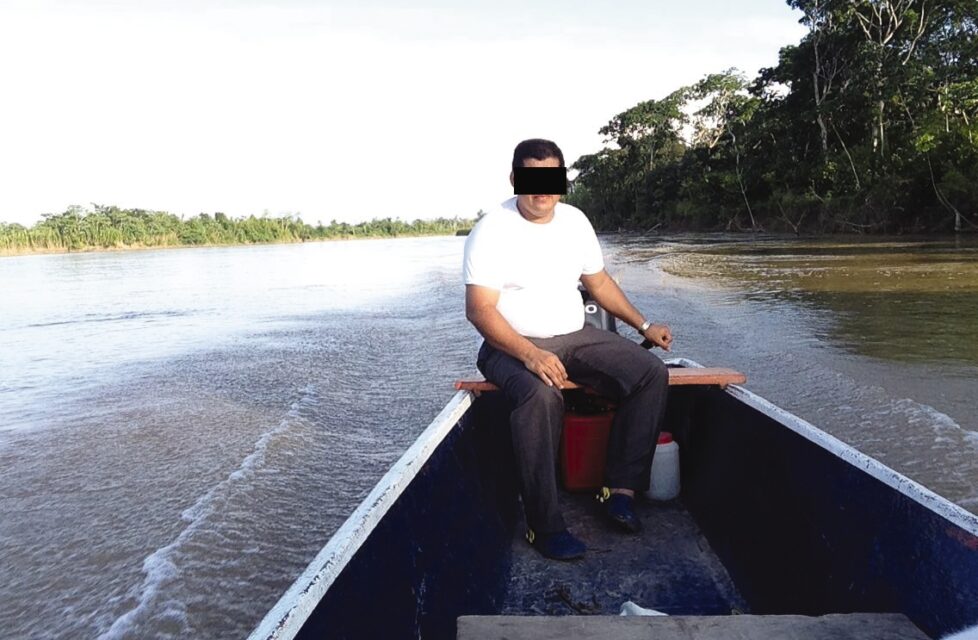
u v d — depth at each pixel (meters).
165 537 4.66
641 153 68.31
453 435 2.51
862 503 1.83
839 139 39.38
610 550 2.69
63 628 3.70
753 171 47.12
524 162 2.66
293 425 6.95
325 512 4.91
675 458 3.05
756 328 10.28
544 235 2.78
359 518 1.68
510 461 3.16
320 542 4.48
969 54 33.16
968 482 4.57
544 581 2.51
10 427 7.64
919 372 7.22
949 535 1.48
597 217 76.44
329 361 10.27
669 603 2.37
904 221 33.59
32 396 9.22
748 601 2.37
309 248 85.56
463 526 2.32
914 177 32.38
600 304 3.15
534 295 2.77
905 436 5.41
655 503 3.06
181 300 22.14
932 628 1.54
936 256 20.72
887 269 17.80
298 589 1.33
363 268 36.03
